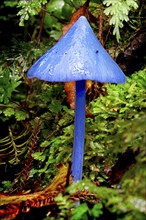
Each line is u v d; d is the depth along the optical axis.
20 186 0.20
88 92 0.24
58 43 0.16
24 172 0.20
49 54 0.16
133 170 0.15
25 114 0.24
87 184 0.15
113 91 0.22
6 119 0.25
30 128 0.24
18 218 0.18
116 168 0.18
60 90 0.24
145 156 0.15
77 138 0.17
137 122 0.16
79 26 0.16
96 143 0.20
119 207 0.14
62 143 0.21
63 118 0.23
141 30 0.24
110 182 0.18
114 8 0.22
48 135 0.23
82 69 0.15
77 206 0.16
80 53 0.16
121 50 0.25
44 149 0.22
